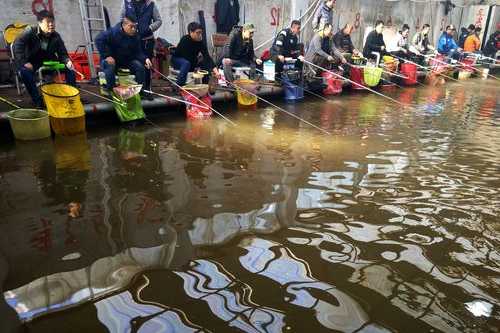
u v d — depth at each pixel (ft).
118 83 20.70
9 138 16.62
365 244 9.33
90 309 7.07
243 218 10.43
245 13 32.91
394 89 35.04
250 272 8.20
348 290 7.73
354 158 15.47
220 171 13.79
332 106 26.55
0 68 22.44
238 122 21.15
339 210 10.99
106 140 16.99
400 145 17.43
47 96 16.90
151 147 16.29
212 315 6.98
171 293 7.51
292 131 19.54
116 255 8.69
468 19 56.29
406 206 11.33
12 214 10.39
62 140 16.76
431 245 9.37
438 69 41.32
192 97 21.47
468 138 18.99
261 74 29.17
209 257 8.68
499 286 8.02
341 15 39.99
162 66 27.17
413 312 7.22
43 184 12.31
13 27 22.12
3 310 7.00
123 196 11.61
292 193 12.06
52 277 7.91
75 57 25.17
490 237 9.82
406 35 42.32
